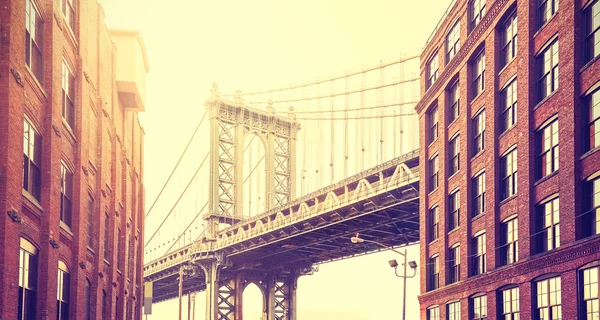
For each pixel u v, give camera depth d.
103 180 38.16
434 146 49.44
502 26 38.91
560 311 30.23
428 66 52.53
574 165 29.06
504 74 37.97
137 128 58.06
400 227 74.88
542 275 31.89
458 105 45.59
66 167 30.55
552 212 31.91
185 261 104.44
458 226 44.41
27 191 24.47
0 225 20.67
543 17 33.88
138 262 60.47
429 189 50.59
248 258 102.38
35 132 25.34
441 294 45.66
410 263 44.84
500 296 37.09
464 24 44.12
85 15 33.56
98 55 37.34
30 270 24.92
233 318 103.81
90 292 36.12
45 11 26.34
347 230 78.81
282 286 108.94
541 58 33.75
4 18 21.02
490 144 38.81
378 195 65.00
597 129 28.14
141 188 61.00
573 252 28.58
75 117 31.78
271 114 105.75
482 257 40.41
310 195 77.75
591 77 28.28
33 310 25.39
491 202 38.34
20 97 22.14
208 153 107.12
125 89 46.84
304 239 87.31
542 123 32.91
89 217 36.25
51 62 26.34
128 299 52.50
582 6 29.34
